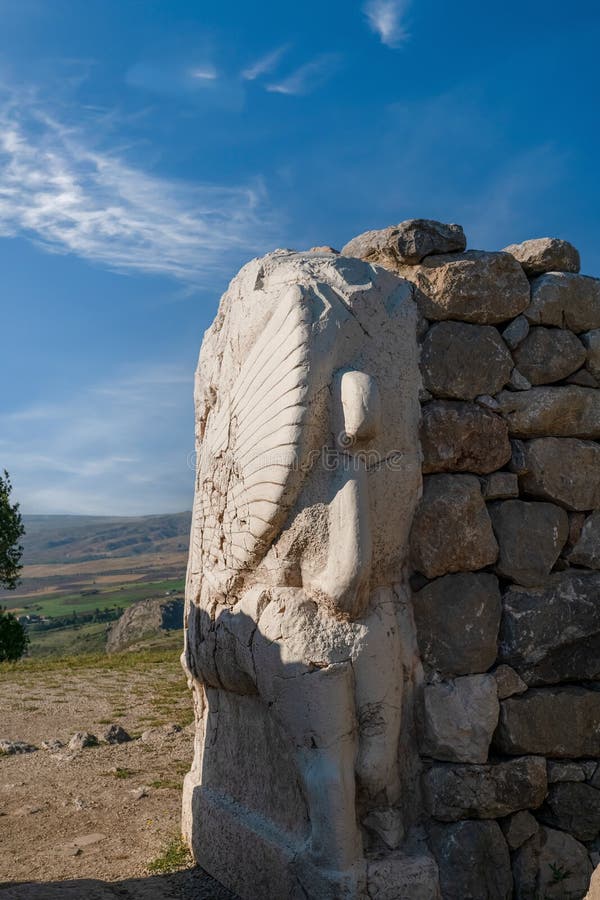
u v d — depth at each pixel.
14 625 17.81
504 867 3.64
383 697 3.53
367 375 3.54
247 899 3.87
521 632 3.82
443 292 3.97
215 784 4.44
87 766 6.71
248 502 3.80
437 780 3.63
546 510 4.00
